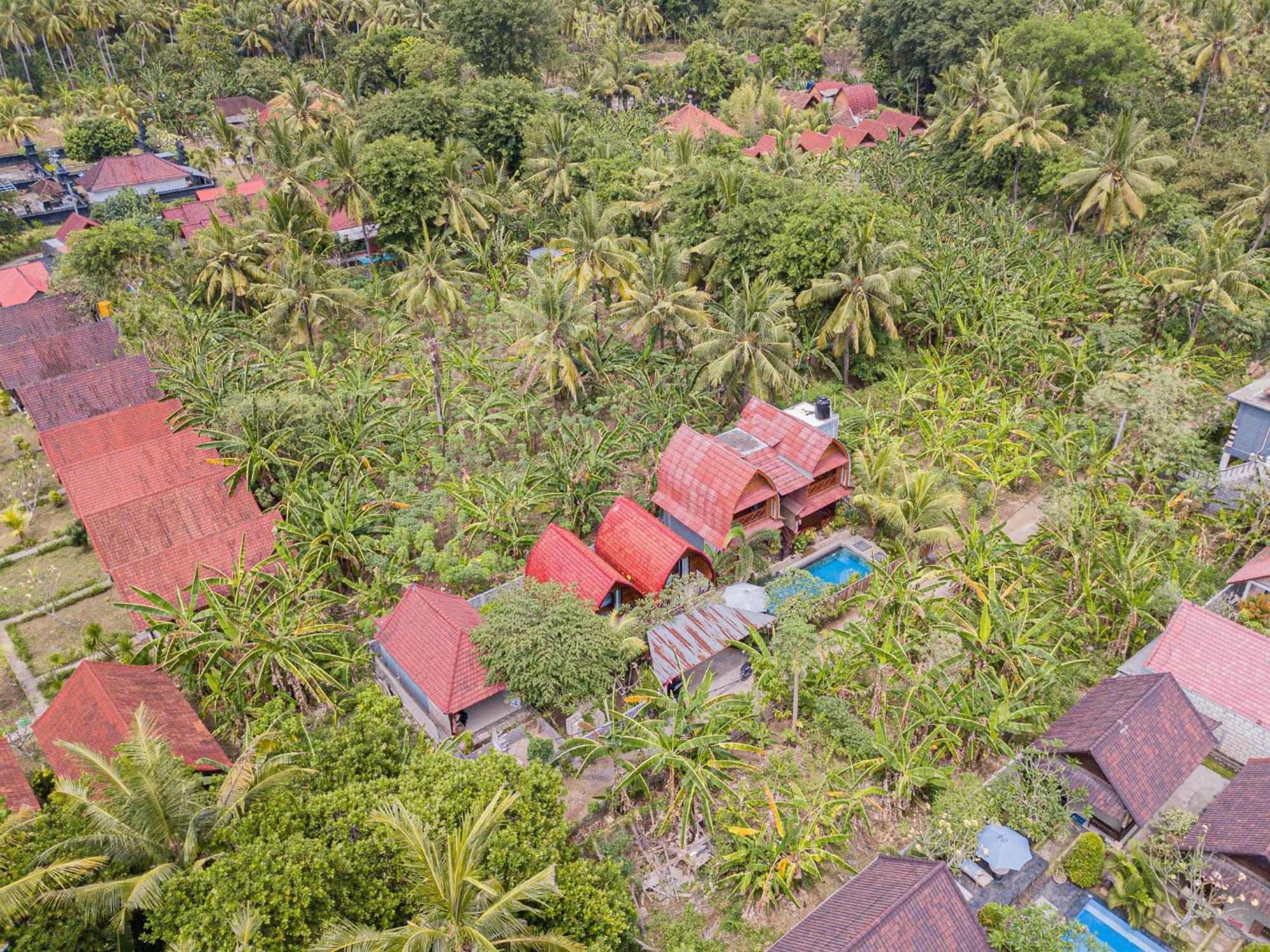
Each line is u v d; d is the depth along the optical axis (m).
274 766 26.06
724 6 145.25
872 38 120.00
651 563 40.12
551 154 79.62
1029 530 47.12
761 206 60.59
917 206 78.44
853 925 24.80
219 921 21.50
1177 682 33.53
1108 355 55.53
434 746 33.34
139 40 124.50
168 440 48.56
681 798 30.48
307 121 91.94
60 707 33.50
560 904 24.59
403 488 47.44
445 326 63.50
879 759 31.84
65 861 23.16
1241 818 28.80
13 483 52.78
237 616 34.78
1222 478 45.88
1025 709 32.22
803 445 45.44
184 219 83.25
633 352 58.94
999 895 29.20
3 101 103.06
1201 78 86.38
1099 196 66.81
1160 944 27.81
